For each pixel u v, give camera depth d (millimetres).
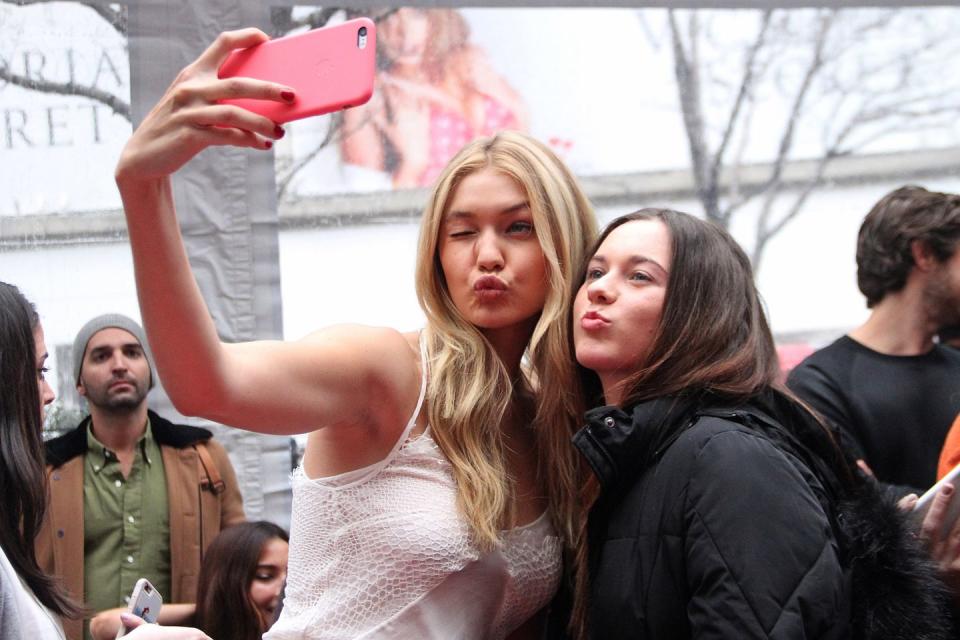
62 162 2893
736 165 3662
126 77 2924
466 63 3350
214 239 2953
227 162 2965
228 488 2824
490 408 1776
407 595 1689
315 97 1337
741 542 1419
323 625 1702
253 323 2965
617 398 1730
